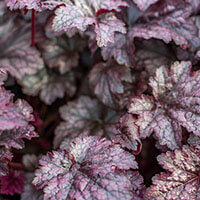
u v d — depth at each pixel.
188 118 0.57
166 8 0.63
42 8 0.57
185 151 0.56
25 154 0.63
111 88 0.63
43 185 0.54
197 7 0.65
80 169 0.54
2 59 0.64
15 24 0.66
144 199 0.54
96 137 0.56
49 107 0.67
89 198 0.52
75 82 0.69
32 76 0.66
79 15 0.57
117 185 0.52
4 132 0.55
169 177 0.55
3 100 0.53
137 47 0.64
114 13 0.61
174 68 0.59
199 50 0.61
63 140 0.64
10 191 0.61
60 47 0.68
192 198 0.54
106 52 0.61
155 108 0.58
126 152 0.54
